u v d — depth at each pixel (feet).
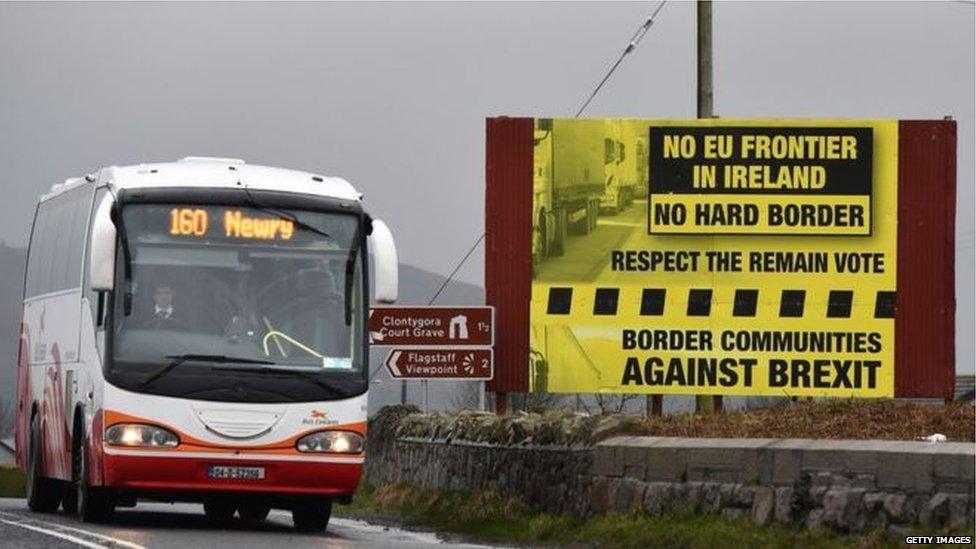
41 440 212.02
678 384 239.50
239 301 174.70
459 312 246.47
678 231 239.91
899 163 239.50
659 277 240.12
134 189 175.83
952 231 239.30
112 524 180.14
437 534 187.93
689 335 239.50
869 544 128.67
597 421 184.44
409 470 248.73
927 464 127.44
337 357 175.83
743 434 176.65
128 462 170.19
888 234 239.09
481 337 243.40
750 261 239.50
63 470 195.52
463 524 197.98
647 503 159.74
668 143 240.12
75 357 191.42
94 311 180.65
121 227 174.29
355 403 175.42
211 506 213.87
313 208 178.60
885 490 131.03
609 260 240.94
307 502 184.24
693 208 239.71
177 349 172.35
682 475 154.92
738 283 239.30
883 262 239.09
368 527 197.88
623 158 240.53
